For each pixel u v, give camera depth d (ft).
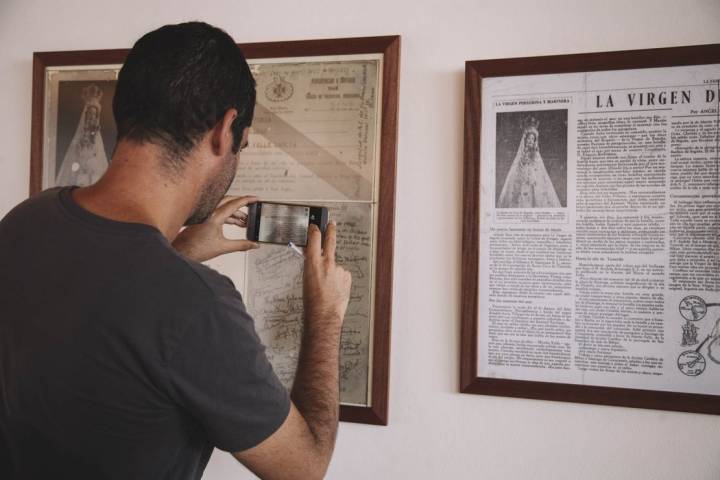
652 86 3.42
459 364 3.70
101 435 1.88
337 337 2.67
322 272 2.78
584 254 3.51
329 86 3.89
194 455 2.17
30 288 1.92
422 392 3.76
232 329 1.95
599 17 3.56
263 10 4.08
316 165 3.89
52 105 4.27
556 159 3.56
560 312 3.54
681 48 3.35
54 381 1.84
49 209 2.07
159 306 1.86
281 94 3.96
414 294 3.79
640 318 3.42
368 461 3.83
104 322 1.83
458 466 3.70
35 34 4.40
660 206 3.40
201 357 1.89
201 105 2.14
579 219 3.52
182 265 1.96
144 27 4.25
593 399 3.46
